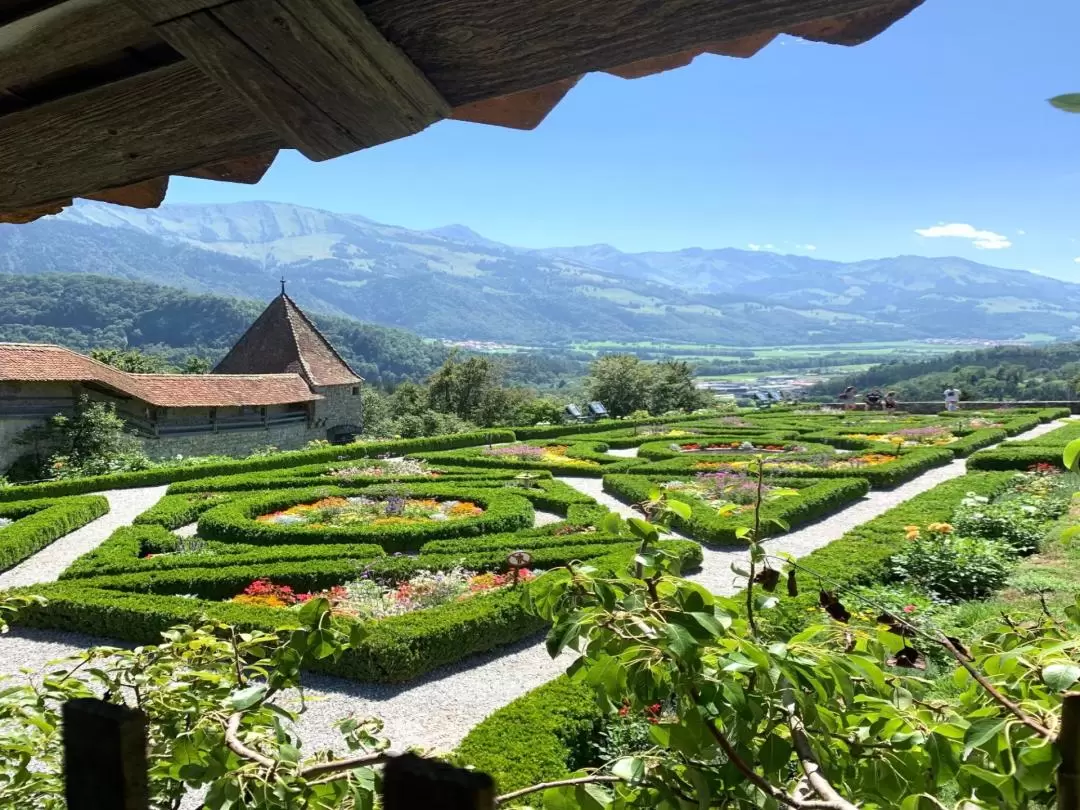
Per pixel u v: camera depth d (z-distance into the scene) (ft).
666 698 6.11
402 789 2.94
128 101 4.52
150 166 5.05
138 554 37.01
